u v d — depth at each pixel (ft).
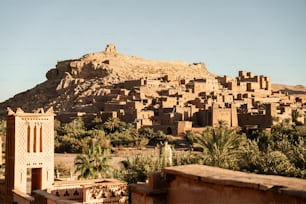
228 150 94.32
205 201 19.26
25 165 55.93
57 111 536.01
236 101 453.17
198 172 20.24
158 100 422.00
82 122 386.52
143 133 333.62
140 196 23.20
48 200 39.65
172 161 97.25
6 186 57.11
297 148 90.79
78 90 579.89
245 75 613.93
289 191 14.70
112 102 449.89
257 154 88.63
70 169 171.63
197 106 409.28
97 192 49.01
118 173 108.78
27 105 633.20
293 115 361.71
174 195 21.70
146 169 95.50
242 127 328.29
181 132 335.67
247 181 16.60
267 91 548.72
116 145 311.68
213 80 515.09
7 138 57.77
